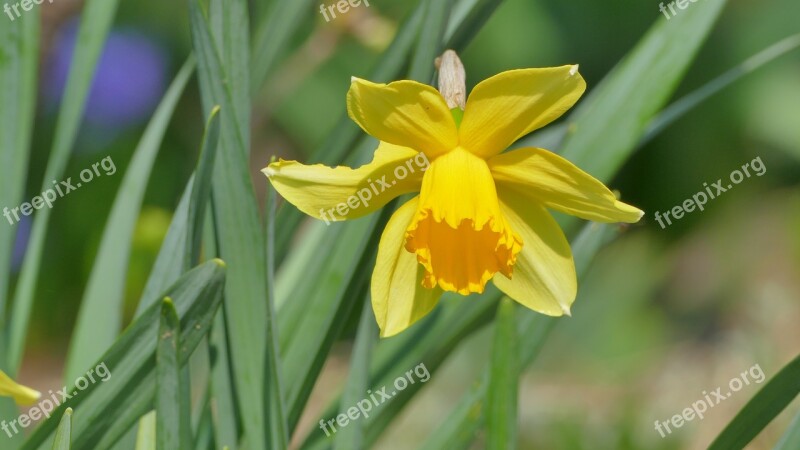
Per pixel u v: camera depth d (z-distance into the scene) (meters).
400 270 0.42
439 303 0.48
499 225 0.41
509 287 0.42
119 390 0.41
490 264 0.42
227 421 0.44
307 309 0.47
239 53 0.43
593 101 0.48
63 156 0.47
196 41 0.41
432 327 0.48
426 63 0.43
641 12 1.00
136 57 1.00
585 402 0.90
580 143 0.48
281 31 0.47
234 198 0.42
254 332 0.43
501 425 0.40
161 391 0.39
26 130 0.46
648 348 0.99
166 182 0.99
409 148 0.42
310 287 0.47
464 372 0.95
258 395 0.43
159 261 0.44
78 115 0.47
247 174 0.42
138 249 0.72
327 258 0.47
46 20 0.87
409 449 0.86
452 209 0.41
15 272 0.93
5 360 0.45
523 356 0.45
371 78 0.46
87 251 0.94
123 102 1.00
